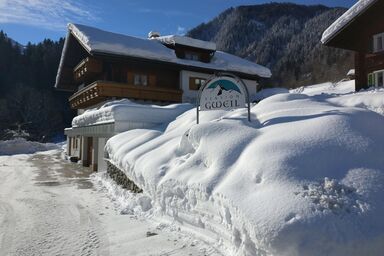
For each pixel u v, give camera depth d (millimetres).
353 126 5477
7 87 67438
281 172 4594
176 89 22531
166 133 11203
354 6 16391
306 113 6641
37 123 58031
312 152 4898
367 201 3961
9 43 73688
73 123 23906
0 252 5562
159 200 6910
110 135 14891
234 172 5258
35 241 6059
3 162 22844
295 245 3598
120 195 9633
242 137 6176
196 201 5617
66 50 24891
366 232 3619
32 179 14320
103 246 5719
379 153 4832
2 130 54188
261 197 4328
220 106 8062
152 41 23906
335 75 70250
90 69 21172
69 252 5496
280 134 5711
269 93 24375
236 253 4453
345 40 18125
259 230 3873
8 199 9875
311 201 3979
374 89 12523
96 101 22328
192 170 6207
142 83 21922
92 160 18078
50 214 7984
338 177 4445
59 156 28562
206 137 6660
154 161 7965
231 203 4547
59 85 29172
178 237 5809
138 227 6621
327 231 3617
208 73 23844
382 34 16531
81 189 11539
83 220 7387
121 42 20719
